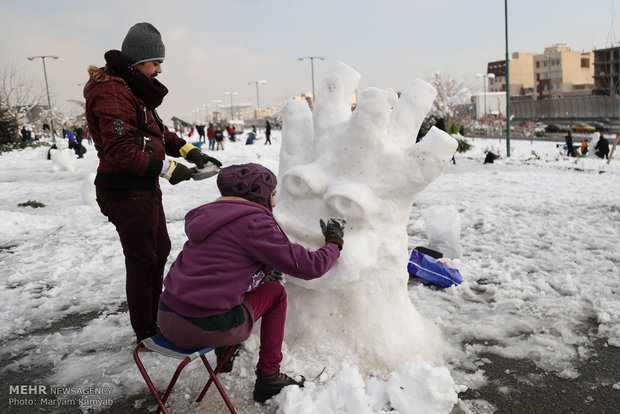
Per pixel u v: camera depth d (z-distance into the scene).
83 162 20.56
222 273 2.21
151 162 2.71
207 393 2.60
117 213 2.87
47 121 53.50
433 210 4.95
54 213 8.17
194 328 2.18
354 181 2.77
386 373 2.72
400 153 2.78
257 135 50.59
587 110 67.44
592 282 4.13
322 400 2.35
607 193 9.13
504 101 76.19
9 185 12.96
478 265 4.66
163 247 3.17
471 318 3.52
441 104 34.47
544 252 5.10
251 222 2.23
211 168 3.00
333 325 2.85
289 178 2.84
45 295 4.24
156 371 2.85
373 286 2.84
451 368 2.84
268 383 2.46
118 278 4.64
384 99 2.70
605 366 2.85
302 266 2.26
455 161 17.25
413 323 3.05
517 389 2.63
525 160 17.52
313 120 3.07
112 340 3.31
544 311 3.60
